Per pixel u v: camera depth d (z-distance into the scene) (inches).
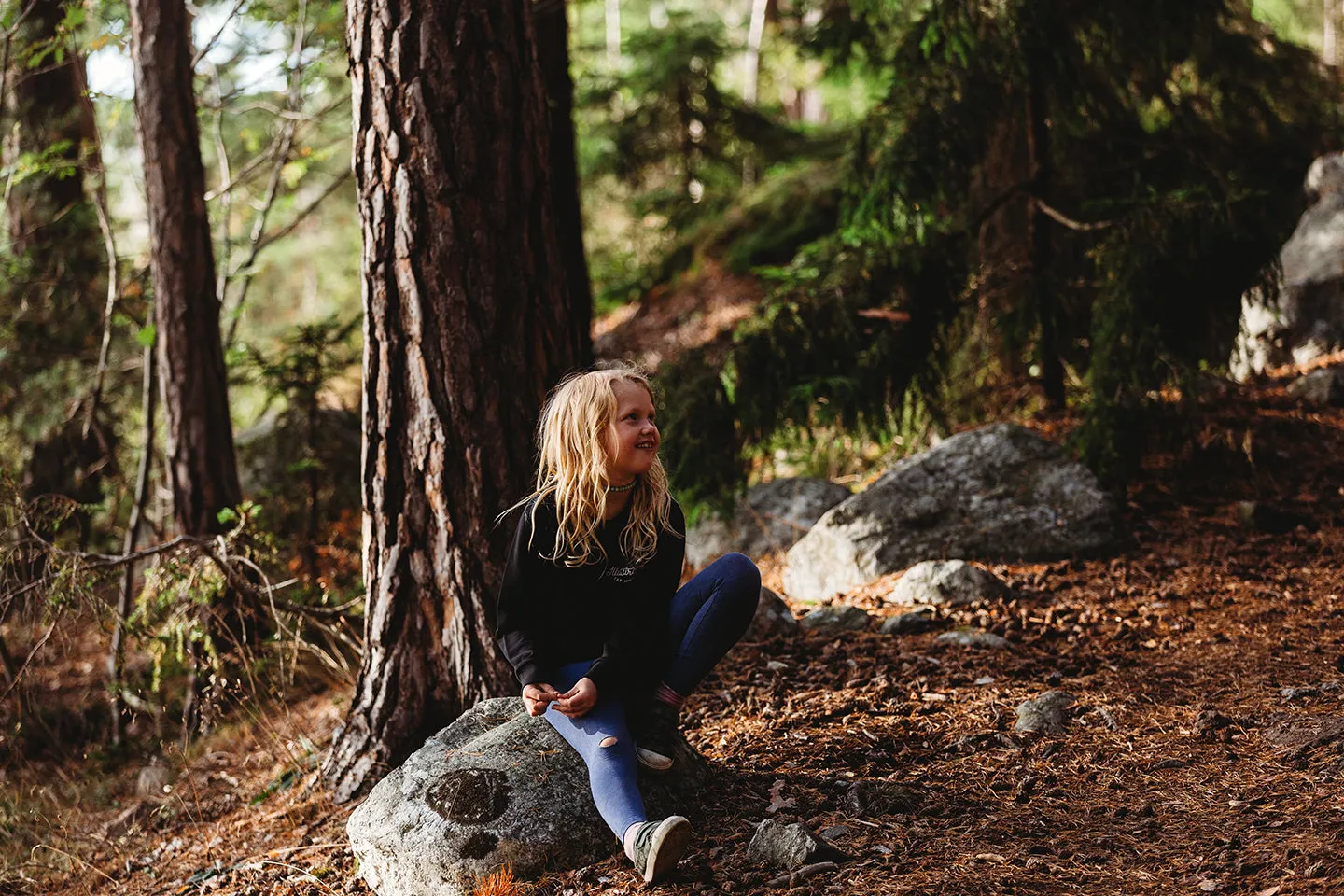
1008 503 231.1
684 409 261.0
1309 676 157.0
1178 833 117.6
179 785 208.2
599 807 119.6
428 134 159.2
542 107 169.8
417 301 161.2
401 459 165.5
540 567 127.3
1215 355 255.1
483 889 119.6
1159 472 262.1
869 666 179.2
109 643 236.1
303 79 314.7
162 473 357.4
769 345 264.1
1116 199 278.1
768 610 203.0
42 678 277.3
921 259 272.4
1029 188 280.4
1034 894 107.3
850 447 314.0
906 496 235.1
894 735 150.9
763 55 669.3
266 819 174.2
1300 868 104.7
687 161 577.9
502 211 163.5
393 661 167.8
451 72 159.5
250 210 373.1
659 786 132.7
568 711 121.6
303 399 316.2
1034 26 255.4
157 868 167.9
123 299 335.3
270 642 218.5
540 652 127.5
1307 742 132.6
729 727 160.2
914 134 254.8
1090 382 256.7
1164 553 221.9
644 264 586.9
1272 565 210.2
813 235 482.9
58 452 347.9
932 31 259.4
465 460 162.7
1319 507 237.0
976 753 144.6
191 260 267.0
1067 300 279.0
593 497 123.6
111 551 341.4
